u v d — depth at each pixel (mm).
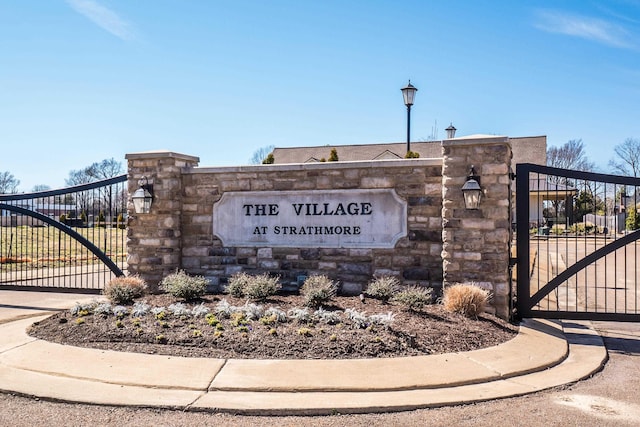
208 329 6828
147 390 5168
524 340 7105
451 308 7859
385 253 9344
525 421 4555
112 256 19250
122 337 6660
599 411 4805
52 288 10688
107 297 8781
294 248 9844
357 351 6207
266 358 6016
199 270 10398
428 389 5266
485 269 8359
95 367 5754
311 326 6961
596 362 6426
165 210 10320
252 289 8594
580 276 15000
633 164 52844
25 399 5047
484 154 8383
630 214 26750
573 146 56469
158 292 10273
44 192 11000
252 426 4418
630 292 12508
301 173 9820
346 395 5059
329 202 9656
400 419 4586
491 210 8344
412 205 9219
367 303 8344
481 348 6605
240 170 10148
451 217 8539
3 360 6082
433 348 6430
